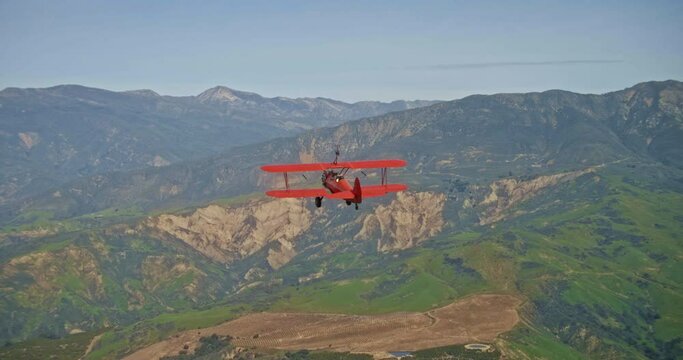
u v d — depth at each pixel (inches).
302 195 4104.3
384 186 4232.3
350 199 4136.3
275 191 4138.8
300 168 4456.2
